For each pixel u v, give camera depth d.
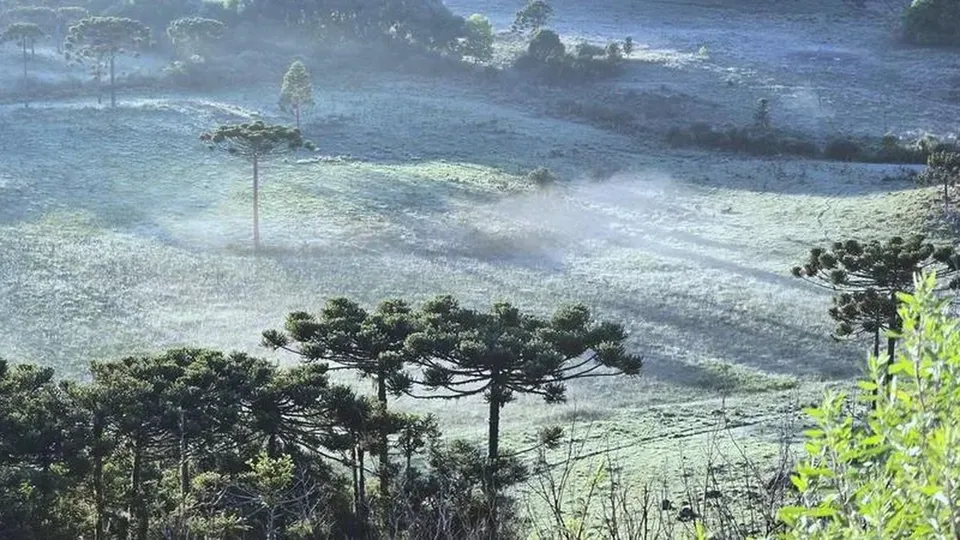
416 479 25.91
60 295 57.12
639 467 31.81
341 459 33.19
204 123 97.94
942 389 4.70
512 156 94.62
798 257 68.69
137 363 32.22
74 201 75.00
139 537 26.70
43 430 26.89
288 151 86.94
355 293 60.62
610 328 33.09
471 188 82.56
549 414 42.94
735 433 37.97
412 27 136.88
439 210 76.88
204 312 56.41
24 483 25.58
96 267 61.91
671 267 67.06
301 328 33.09
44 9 145.25
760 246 71.12
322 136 98.69
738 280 64.06
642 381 47.66
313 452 31.88
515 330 32.78
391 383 30.69
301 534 21.31
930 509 4.51
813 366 50.41
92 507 28.58
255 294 59.53
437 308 34.97
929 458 4.52
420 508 19.56
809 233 73.19
